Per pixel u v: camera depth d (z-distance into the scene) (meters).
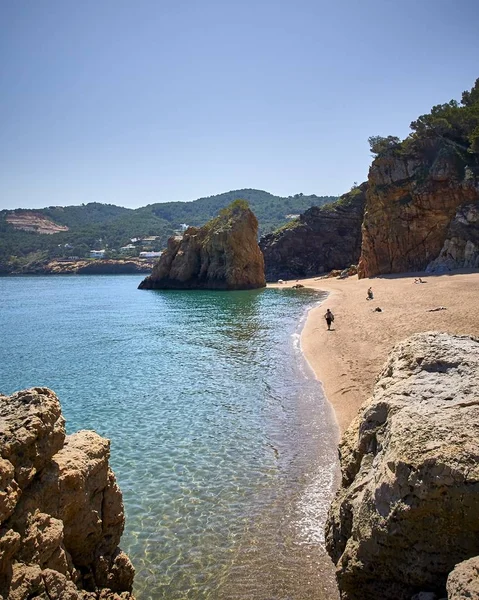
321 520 10.80
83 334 42.72
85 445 8.07
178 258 95.88
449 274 61.62
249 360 27.70
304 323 41.00
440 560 5.83
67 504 7.04
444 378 7.91
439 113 80.69
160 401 20.56
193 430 16.92
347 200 117.06
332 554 8.20
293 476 12.99
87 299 82.75
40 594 5.79
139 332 42.09
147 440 16.19
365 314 38.41
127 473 13.75
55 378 26.36
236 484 12.81
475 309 30.84
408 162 75.81
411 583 6.01
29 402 7.26
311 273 113.62
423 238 73.25
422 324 28.77
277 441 15.47
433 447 6.17
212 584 9.06
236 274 88.38
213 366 26.78
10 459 6.33
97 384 24.28
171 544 10.36
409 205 73.44
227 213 94.94
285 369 24.91
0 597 5.37
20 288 119.31
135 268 195.62
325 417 17.23
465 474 5.76
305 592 8.62
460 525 5.73
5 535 5.66
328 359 25.55
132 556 10.01
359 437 8.35
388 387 8.38
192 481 13.12
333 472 12.99
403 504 6.04
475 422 6.46
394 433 6.79
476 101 82.75
